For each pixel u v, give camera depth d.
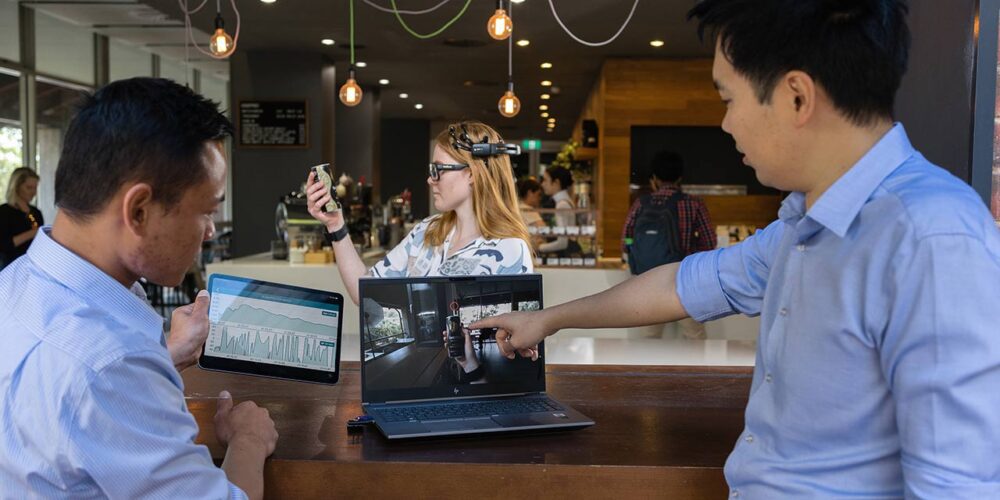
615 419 1.47
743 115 0.91
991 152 1.67
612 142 8.30
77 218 0.94
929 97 1.80
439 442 1.30
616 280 5.23
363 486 1.20
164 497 0.91
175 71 11.12
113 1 7.93
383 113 15.05
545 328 1.43
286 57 8.40
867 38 0.84
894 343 0.81
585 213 5.89
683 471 1.18
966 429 0.75
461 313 1.53
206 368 1.46
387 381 1.48
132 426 0.89
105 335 0.90
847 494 0.89
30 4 8.13
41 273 0.93
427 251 2.22
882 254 0.83
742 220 8.30
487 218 2.11
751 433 1.01
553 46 7.85
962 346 0.75
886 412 0.86
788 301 0.95
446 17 6.74
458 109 14.20
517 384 1.55
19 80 8.35
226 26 7.14
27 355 0.88
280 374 1.50
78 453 0.86
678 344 2.82
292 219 5.87
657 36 7.27
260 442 1.21
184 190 0.95
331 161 8.90
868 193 0.86
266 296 1.51
